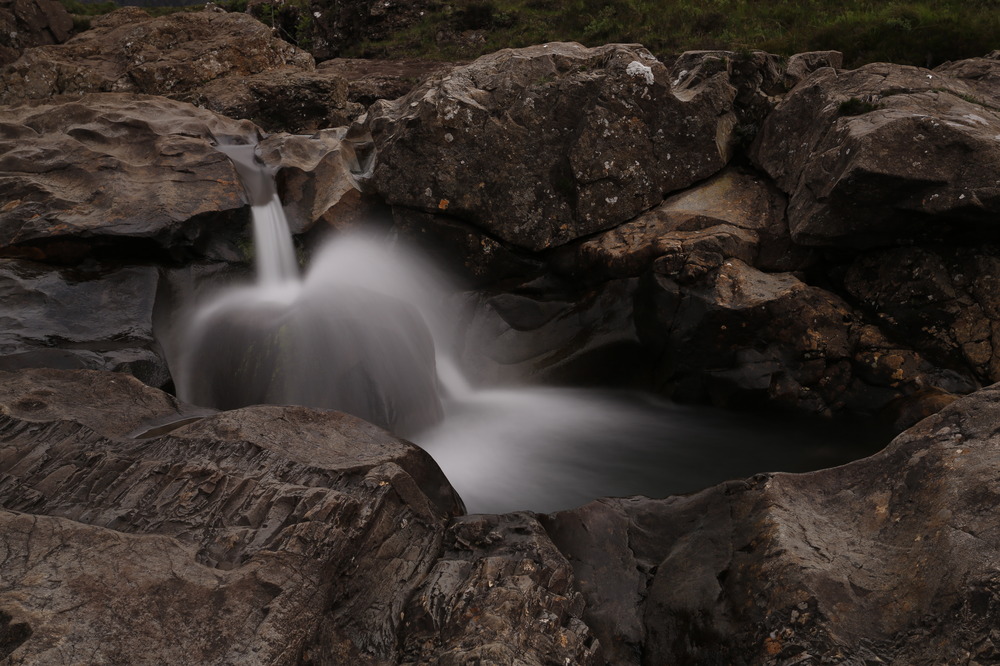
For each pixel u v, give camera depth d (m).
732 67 8.16
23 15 17.47
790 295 6.37
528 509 5.09
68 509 3.50
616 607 3.73
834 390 6.39
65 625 2.66
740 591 3.47
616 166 7.66
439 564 3.66
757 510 3.86
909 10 11.85
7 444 3.92
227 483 3.63
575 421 6.64
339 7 21.50
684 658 3.45
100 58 14.39
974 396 3.89
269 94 13.51
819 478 4.01
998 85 7.71
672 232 7.19
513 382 7.35
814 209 6.67
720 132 7.90
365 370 6.03
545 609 3.43
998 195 5.82
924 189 6.04
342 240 8.21
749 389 6.39
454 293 8.05
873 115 6.60
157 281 6.77
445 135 7.73
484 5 19.80
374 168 8.31
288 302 6.97
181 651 2.73
